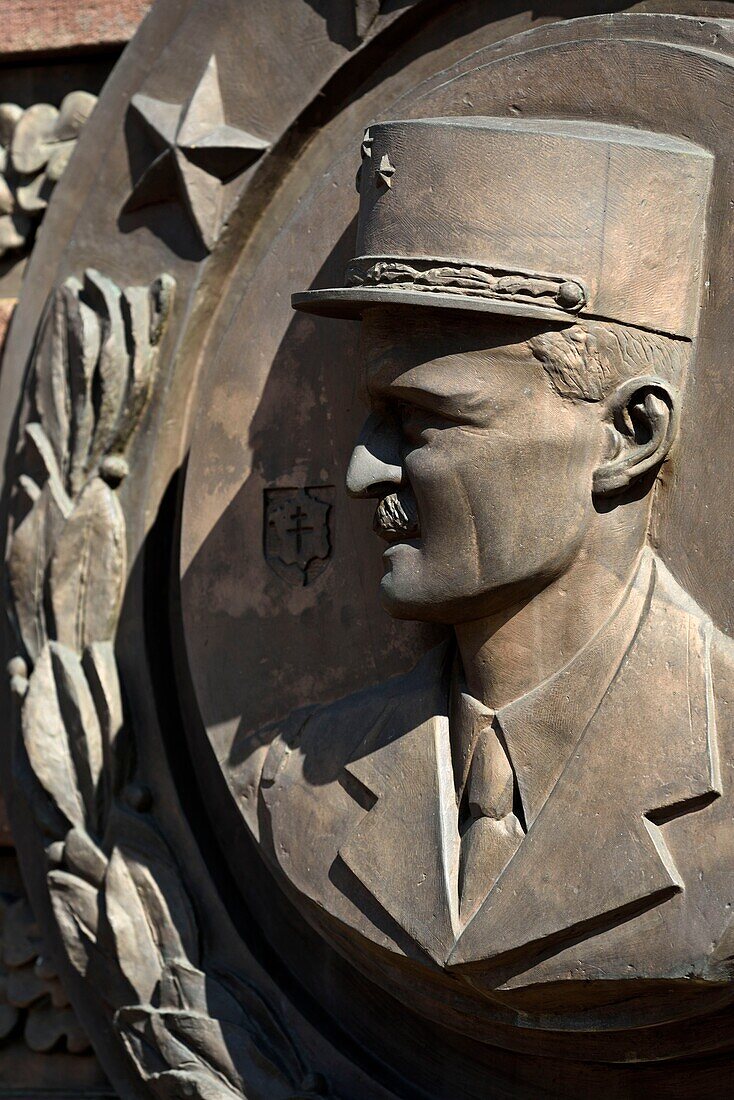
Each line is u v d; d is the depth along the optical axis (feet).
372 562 6.17
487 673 5.63
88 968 6.70
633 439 5.44
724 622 5.37
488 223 5.30
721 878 5.11
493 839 5.50
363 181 5.64
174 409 6.92
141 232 7.01
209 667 6.41
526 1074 5.96
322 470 6.29
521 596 5.52
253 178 6.75
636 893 5.17
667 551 5.50
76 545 6.91
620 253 5.31
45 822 6.86
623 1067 5.78
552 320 5.26
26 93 7.64
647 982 5.20
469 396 5.37
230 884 6.64
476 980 5.49
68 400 7.02
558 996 5.41
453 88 5.96
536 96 5.76
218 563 6.44
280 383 6.39
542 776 5.47
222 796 6.73
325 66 6.57
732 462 5.38
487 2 6.26
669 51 5.50
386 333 5.52
